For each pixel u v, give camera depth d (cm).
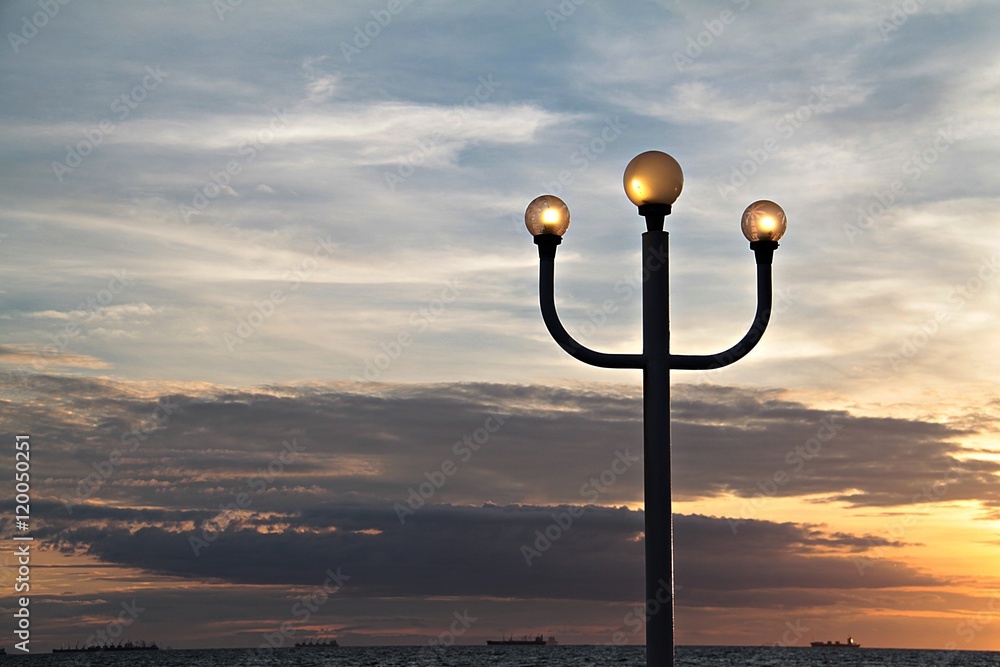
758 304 671
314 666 12594
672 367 643
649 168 650
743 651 15850
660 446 631
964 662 14862
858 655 15625
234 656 14450
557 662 12694
